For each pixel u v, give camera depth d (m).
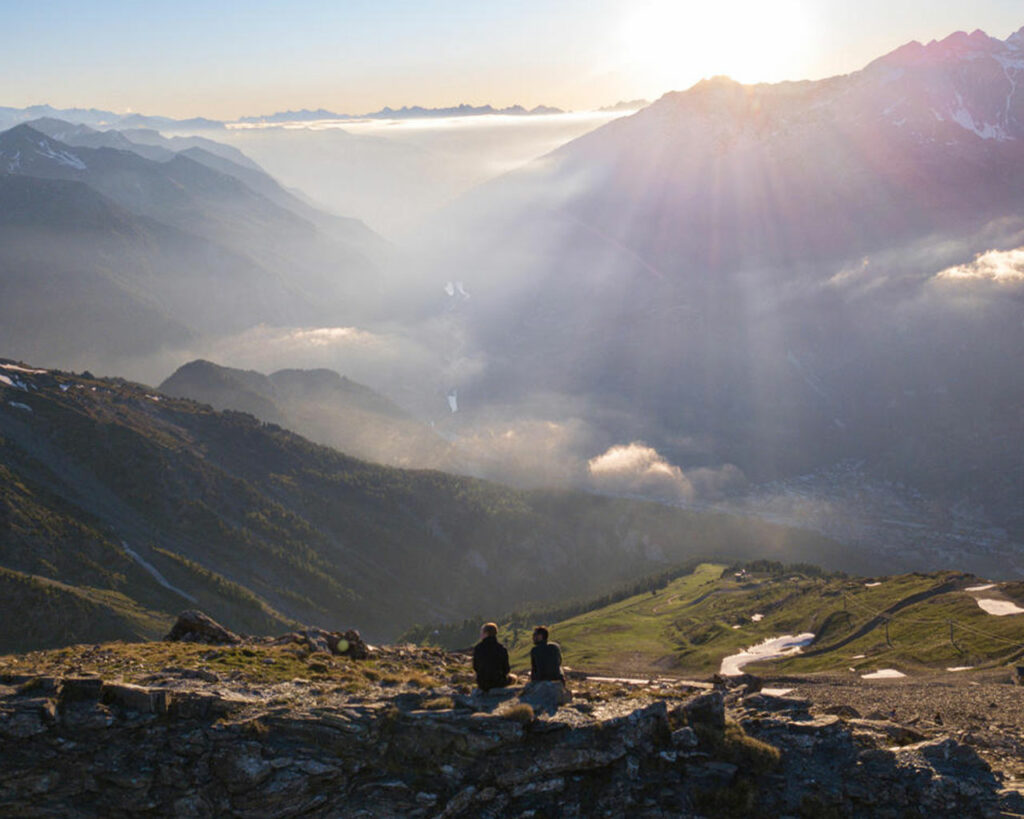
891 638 108.81
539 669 25.23
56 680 21.41
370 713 22.44
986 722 32.66
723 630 152.50
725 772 21.67
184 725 21.20
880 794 21.16
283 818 19.89
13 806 19.02
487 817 20.42
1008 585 128.88
